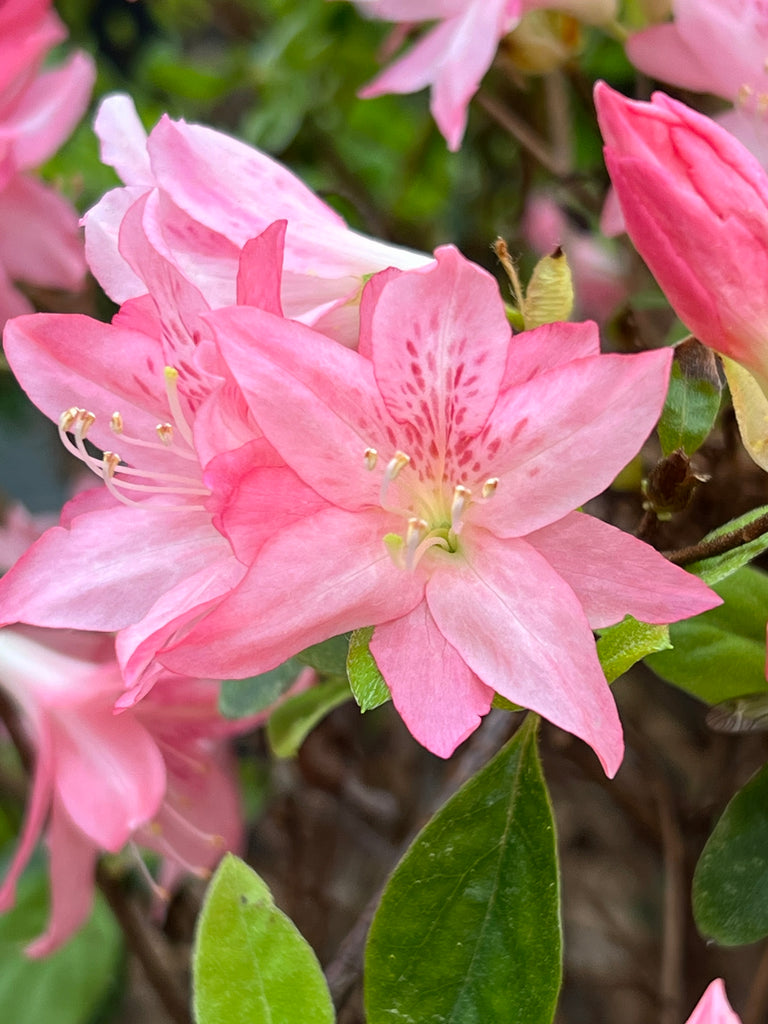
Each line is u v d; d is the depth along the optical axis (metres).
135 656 0.18
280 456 0.18
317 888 0.37
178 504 0.21
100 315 0.39
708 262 0.18
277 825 0.38
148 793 0.24
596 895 0.42
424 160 0.40
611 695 0.17
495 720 0.27
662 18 0.27
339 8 0.37
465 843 0.19
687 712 0.40
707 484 0.25
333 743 0.38
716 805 0.32
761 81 0.26
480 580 0.18
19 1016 0.34
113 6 0.49
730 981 0.39
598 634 0.20
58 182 0.36
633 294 0.30
